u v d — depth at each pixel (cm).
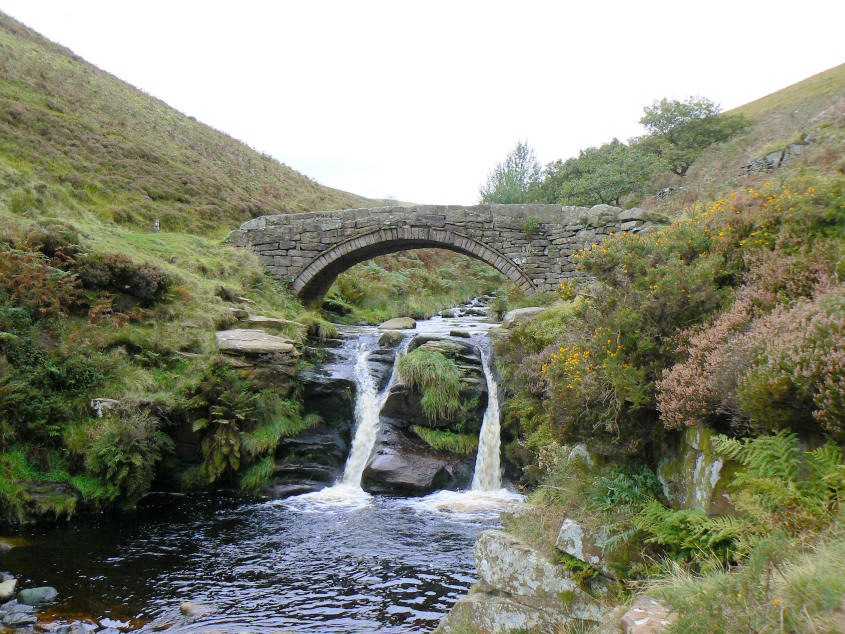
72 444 966
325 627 602
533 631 442
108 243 1521
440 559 778
